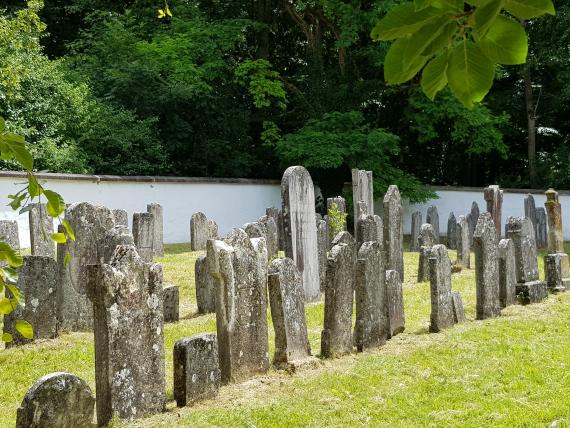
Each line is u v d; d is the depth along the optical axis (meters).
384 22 1.88
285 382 7.86
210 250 7.74
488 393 7.49
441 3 1.84
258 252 8.38
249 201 26.09
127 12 28.56
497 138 28.05
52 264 9.60
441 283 10.50
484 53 1.91
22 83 22.70
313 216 13.17
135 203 23.00
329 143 25.95
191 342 7.11
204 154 26.89
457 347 9.33
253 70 28.44
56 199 2.46
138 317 6.79
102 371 6.52
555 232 14.38
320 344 9.35
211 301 11.81
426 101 27.28
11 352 8.88
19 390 7.66
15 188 19.44
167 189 23.83
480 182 33.16
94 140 24.00
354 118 26.50
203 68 27.19
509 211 27.95
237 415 6.71
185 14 28.77
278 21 31.36
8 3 28.27
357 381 7.87
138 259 6.82
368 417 6.75
